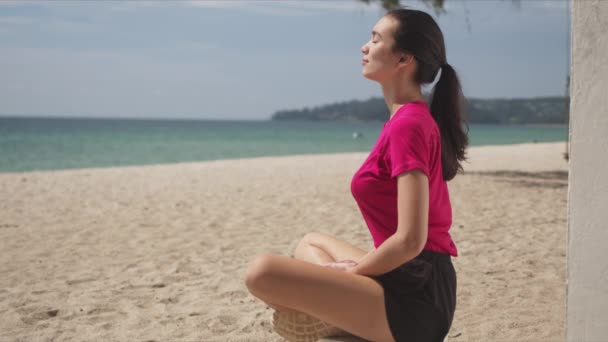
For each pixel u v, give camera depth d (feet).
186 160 82.69
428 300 6.77
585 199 5.50
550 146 101.14
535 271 15.90
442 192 7.04
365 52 7.33
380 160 6.83
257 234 21.86
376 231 7.14
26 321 12.33
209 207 28.37
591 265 5.51
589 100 5.40
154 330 11.78
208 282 15.30
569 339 5.71
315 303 6.64
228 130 334.03
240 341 11.16
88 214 26.48
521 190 33.50
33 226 23.59
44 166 70.85
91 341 11.19
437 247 6.98
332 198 31.24
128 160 82.38
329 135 245.86
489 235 20.84
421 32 6.98
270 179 41.65
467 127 7.37
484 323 11.88
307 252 8.39
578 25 5.41
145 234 21.97
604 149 5.34
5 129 273.33
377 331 6.70
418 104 6.88
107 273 16.35
